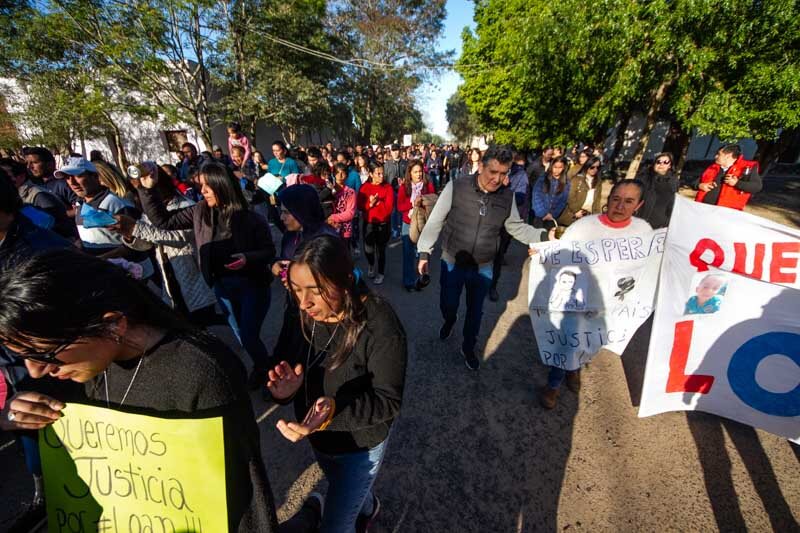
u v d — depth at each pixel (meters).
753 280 2.08
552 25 8.28
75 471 0.95
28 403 0.87
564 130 12.55
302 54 17.38
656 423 2.49
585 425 2.50
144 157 17.62
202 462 0.85
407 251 4.70
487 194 2.66
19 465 2.20
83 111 12.36
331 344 1.21
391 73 26.05
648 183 4.21
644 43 7.39
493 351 3.41
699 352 2.29
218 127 17.33
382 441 1.28
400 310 4.27
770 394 2.18
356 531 1.69
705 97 7.68
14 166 3.18
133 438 0.88
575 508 1.94
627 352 3.39
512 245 6.94
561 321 2.64
